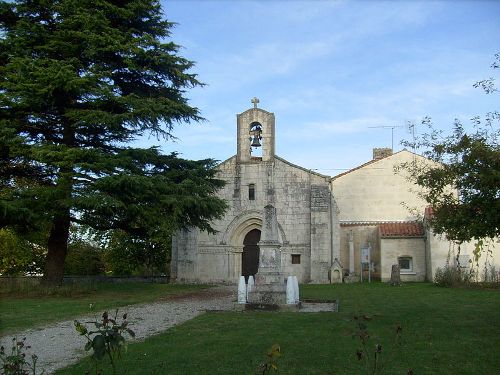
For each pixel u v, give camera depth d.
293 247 31.62
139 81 24.94
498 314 14.39
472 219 10.45
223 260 32.25
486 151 10.02
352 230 35.94
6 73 21.08
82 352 10.27
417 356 9.13
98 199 19.50
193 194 23.20
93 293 23.50
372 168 37.88
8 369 5.79
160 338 11.15
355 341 10.50
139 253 41.78
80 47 22.05
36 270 37.09
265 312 15.60
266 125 33.03
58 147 20.42
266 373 8.00
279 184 32.38
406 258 33.19
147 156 22.92
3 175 23.22
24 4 22.33
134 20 24.33
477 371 8.15
